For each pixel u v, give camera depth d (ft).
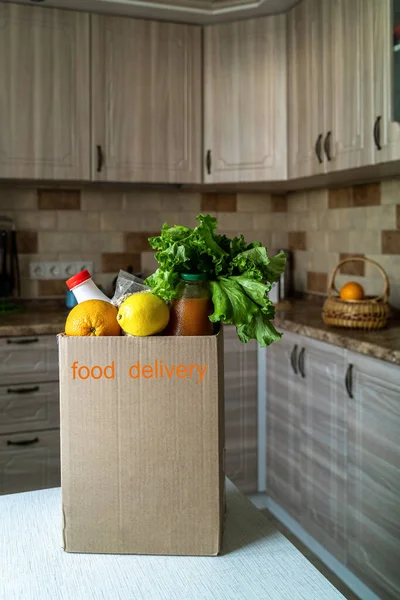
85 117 9.23
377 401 6.47
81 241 10.58
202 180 9.89
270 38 9.45
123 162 9.48
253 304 2.73
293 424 8.41
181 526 2.75
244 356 9.23
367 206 9.32
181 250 2.80
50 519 3.12
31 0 8.73
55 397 8.38
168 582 2.53
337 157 8.09
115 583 2.52
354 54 7.65
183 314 2.77
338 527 7.34
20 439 8.27
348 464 7.06
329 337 7.30
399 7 6.75
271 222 11.68
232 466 9.25
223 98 9.72
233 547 2.82
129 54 9.42
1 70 8.82
